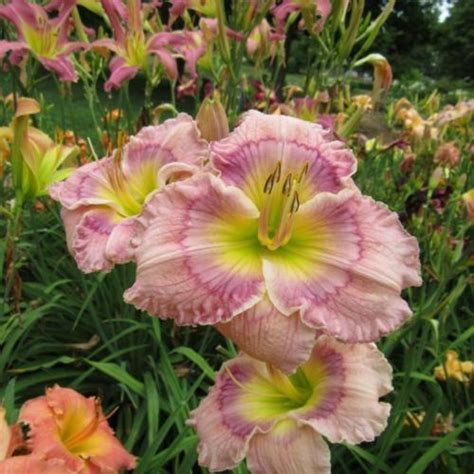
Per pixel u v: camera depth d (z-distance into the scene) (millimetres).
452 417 499
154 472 399
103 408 538
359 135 837
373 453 478
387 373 302
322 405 289
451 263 562
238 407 304
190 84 724
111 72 583
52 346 551
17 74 657
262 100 775
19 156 427
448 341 612
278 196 281
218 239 275
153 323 518
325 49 613
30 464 227
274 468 279
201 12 670
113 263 329
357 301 262
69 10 573
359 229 277
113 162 362
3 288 602
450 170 821
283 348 257
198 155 355
